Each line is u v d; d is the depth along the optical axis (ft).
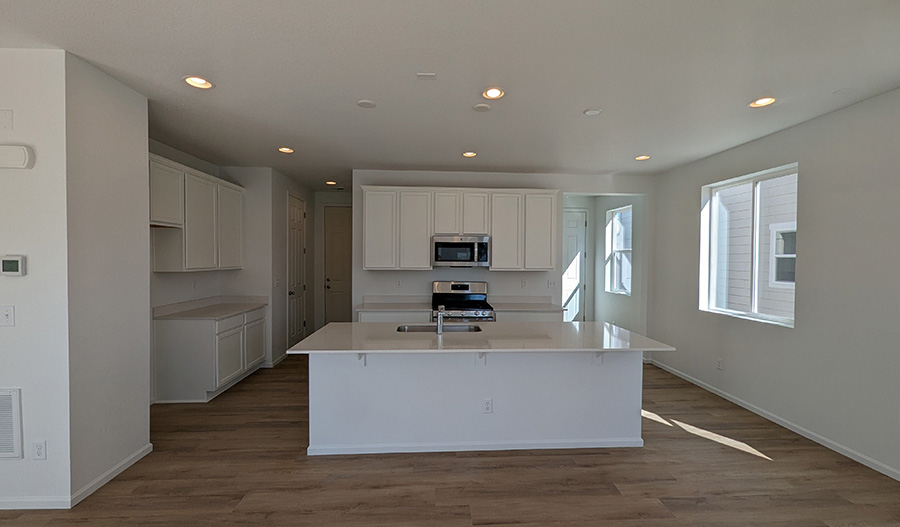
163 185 11.71
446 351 8.70
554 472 8.98
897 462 8.61
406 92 8.94
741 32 6.50
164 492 8.05
